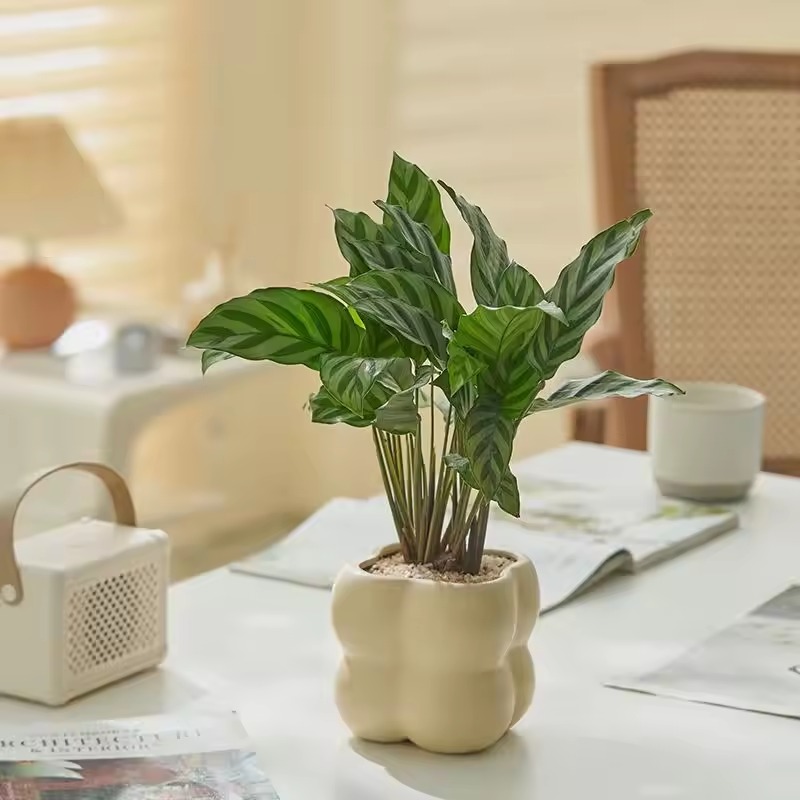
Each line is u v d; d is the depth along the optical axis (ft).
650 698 4.09
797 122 8.95
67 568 3.91
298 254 13.61
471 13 12.21
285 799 3.44
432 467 3.72
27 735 3.67
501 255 3.77
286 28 13.17
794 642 4.51
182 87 13.02
